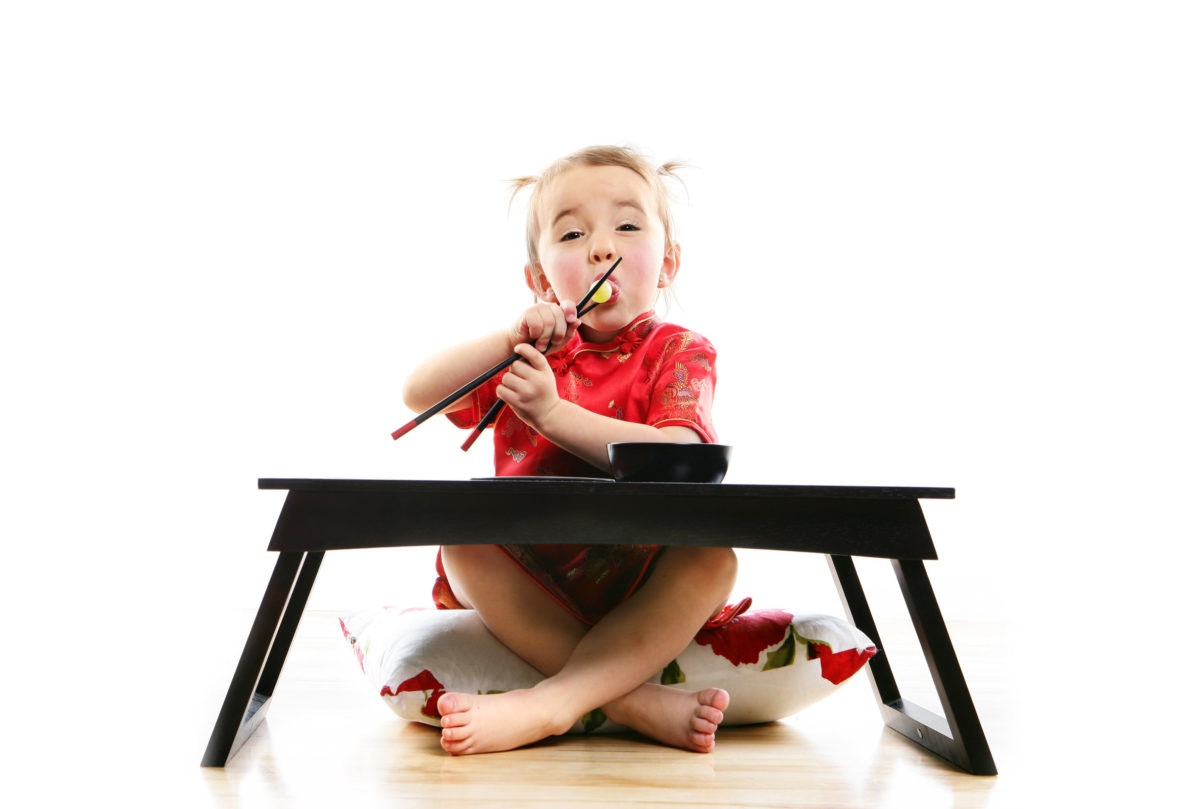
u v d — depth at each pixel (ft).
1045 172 11.82
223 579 10.90
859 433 11.71
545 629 5.07
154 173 11.75
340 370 11.65
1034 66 11.87
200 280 11.64
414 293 11.70
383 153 11.74
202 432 11.49
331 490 4.14
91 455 11.40
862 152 11.87
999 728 5.37
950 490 4.20
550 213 6.18
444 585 5.92
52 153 11.69
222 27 11.78
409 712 4.98
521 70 11.75
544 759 4.52
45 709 5.57
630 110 11.77
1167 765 4.62
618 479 4.57
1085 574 10.94
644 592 4.93
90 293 11.57
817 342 11.78
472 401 6.15
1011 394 11.68
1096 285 11.69
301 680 6.68
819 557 11.80
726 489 4.13
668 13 11.80
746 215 11.82
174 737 4.99
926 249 11.80
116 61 11.77
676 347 5.96
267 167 11.76
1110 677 6.87
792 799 3.94
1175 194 11.73
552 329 5.33
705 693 4.68
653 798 3.92
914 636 9.10
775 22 11.82
